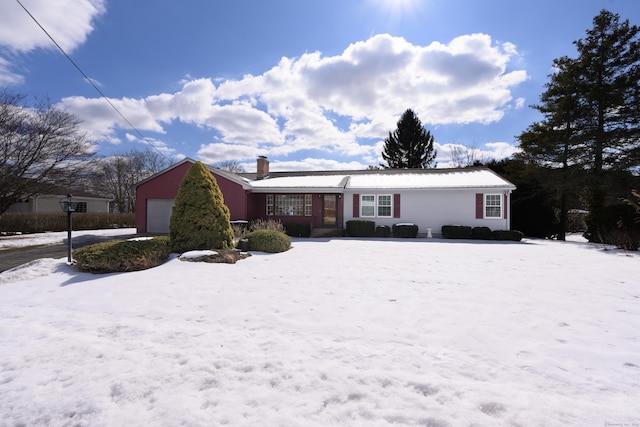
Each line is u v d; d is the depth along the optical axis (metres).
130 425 1.96
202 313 4.23
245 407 2.14
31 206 25.70
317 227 17.33
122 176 40.47
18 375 2.58
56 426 1.98
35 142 16.55
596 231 14.03
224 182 16.59
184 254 7.81
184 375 2.56
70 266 7.18
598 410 2.09
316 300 4.77
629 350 3.10
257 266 7.47
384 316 4.06
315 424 1.96
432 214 16.42
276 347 3.11
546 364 2.79
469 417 2.01
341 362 2.79
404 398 2.24
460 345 3.19
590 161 17.50
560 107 17.62
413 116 33.09
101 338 3.38
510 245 12.79
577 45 18.12
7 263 8.91
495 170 23.31
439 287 5.59
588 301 4.77
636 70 16.23
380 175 19.86
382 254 9.74
